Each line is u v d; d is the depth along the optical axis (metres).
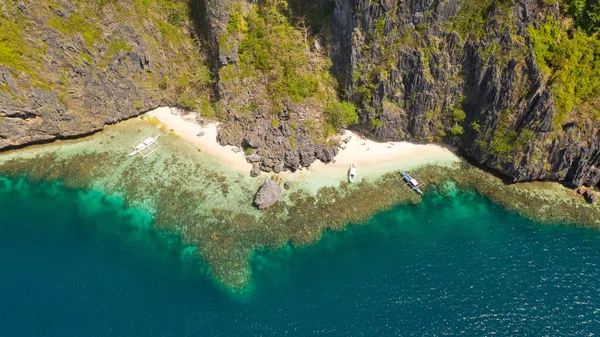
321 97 66.69
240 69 66.56
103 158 65.69
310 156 64.75
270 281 53.50
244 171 64.81
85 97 65.19
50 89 61.84
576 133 57.69
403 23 60.19
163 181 63.25
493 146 61.66
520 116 58.84
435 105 63.91
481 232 59.06
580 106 57.56
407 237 58.75
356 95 66.50
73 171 64.19
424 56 60.75
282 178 64.06
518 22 56.31
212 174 64.06
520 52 56.78
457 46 59.66
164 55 70.44
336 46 65.50
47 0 60.00
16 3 58.53
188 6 68.56
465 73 60.97
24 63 60.09
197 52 70.50
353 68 64.44
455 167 66.06
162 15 68.88
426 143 68.31
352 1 60.56
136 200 61.47
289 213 59.94
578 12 56.12
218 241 56.69
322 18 65.50
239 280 53.41
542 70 56.62
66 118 64.56
